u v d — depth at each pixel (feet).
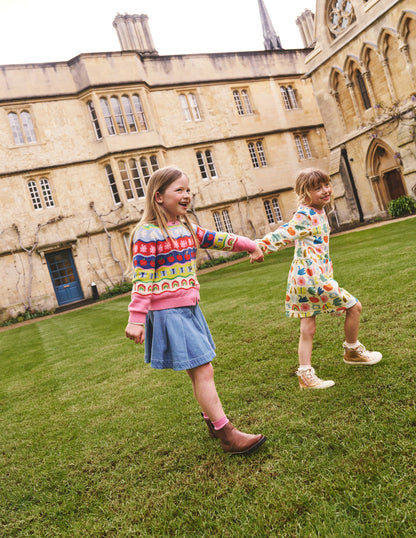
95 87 64.39
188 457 6.61
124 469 6.68
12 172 61.16
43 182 63.62
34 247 60.80
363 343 9.80
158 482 6.07
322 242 8.46
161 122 71.26
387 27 54.44
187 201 6.82
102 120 64.69
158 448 7.13
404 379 7.37
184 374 11.43
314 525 4.39
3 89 61.77
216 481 5.73
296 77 83.51
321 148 83.61
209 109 75.25
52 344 23.59
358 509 4.47
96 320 31.60
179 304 6.52
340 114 66.28
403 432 5.73
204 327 6.92
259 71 80.33
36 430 9.34
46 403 11.46
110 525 5.29
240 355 11.53
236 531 4.61
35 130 63.52
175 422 8.09
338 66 63.87
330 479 5.13
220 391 9.07
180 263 6.64
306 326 8.43
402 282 15.10
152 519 5.24
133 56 67.67
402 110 55.16
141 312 6.28
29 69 63.52
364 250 29.09
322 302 8.23
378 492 4.66
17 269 60.18
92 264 64.23
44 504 6.15
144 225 6.59
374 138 60.49
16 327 48.70
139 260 6.40
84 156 65.41
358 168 65.05
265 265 43.19
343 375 8.36
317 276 8.23
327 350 10.18
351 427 6.19
